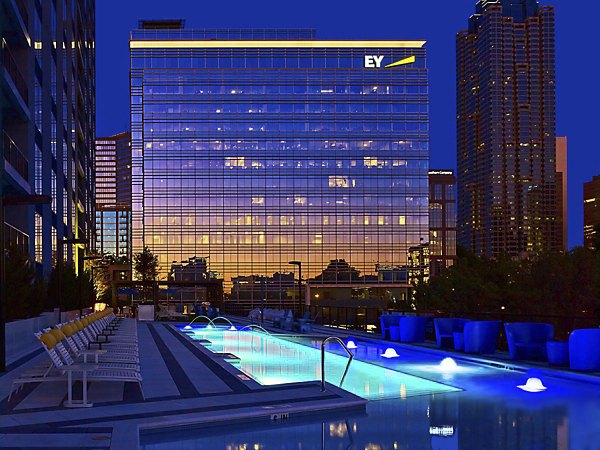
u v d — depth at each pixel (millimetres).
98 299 72812
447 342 18781
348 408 9297
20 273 23328
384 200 92375
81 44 70125
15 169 31828
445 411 9234
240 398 9789
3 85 29109
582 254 51125
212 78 91062
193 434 7805
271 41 91938
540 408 9484
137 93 91312
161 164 89750
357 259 91375
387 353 18078
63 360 11203
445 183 177750
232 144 90812
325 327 33719
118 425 7816
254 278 89625
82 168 70750
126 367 10875
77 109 64188
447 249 175250
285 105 91875
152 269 87000
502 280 58688
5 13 31688
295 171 91312
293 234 90625
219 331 33969
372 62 93375
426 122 93500
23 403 9547
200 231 89500
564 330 16781
